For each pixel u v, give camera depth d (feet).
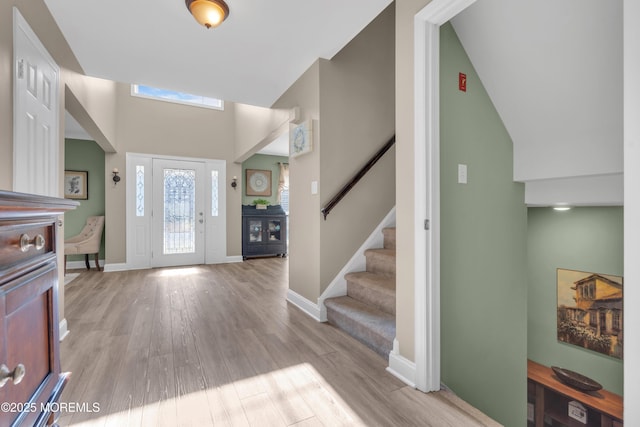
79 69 9.57
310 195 9.89
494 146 6.87
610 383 10.23
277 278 15.16
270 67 9.84
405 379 5.83
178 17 7.29
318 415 4.83
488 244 6.68
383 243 10.20
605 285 10.28
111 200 17.12
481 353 6.53
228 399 5.22
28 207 2.34
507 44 5.99
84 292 12.32
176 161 18.83
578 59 5.48
